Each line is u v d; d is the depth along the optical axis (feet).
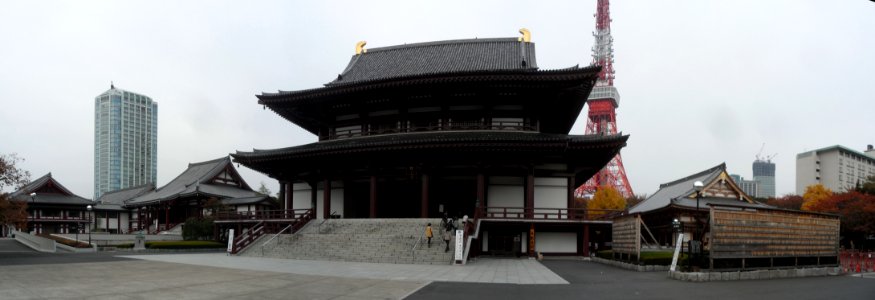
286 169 210.38
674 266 106.01
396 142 173.06
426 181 180.14
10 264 121.39
